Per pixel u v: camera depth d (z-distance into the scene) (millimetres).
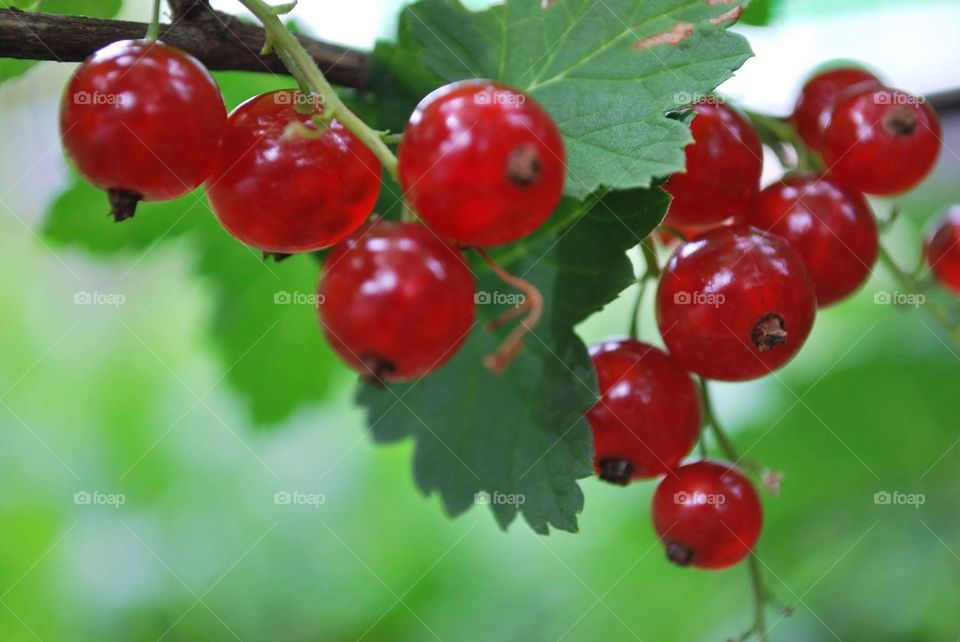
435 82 147
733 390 180
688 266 142
